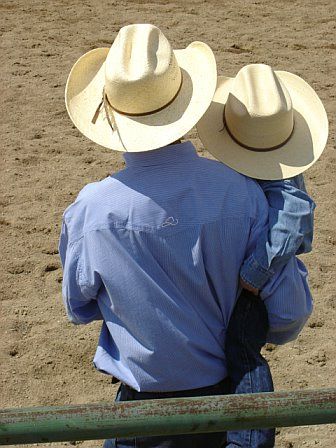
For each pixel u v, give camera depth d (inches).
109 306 135.6
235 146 138.9
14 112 378.9
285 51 465.7
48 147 347.3
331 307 250.5
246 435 126.3
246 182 135.0
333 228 292.2
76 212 132.6
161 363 132.3
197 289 131.5
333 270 269.3
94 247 130.7
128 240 129.1
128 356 134.5
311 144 140.6
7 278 264.5
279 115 135.7
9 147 346.9
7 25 491.5
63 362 228.7
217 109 144.8
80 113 137.9
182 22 504.7
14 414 97.8
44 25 492.4
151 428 98.5
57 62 438.0
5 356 230.2
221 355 135.5
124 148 128.8
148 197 128.8
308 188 319.0
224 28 497.7
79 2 533.6
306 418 99.6
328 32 494.9
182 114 130.1
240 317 133.6
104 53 143.9
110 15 513.7
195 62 135.7
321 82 422.3
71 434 98.0
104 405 99.2
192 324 132.0
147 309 130.4
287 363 227.9
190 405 99.0
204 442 135.8
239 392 130.2
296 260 139.9
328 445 200.1
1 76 417.1
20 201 307.7
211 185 131.0
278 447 199.2
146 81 126.4
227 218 130.1
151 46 129.6
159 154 130.3
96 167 332.8
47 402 215.5
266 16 520.7
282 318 135.5
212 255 130.6
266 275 130.4
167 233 128.7
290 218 130.6
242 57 454.9
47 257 275.3
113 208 129.6
